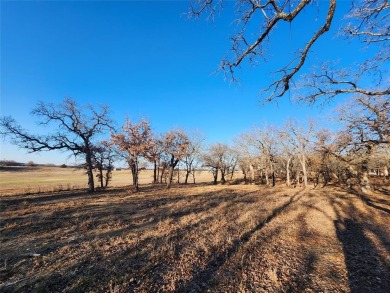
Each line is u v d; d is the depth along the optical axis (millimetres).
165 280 5902
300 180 52188
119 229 10422
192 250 7887
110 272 6199
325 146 25219
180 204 18266
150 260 7047
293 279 6156
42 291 5242
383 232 10867
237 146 50688
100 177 37781
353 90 7531
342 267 6938
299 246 8688
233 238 9289
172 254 7445
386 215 14742
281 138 38594
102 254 7426
